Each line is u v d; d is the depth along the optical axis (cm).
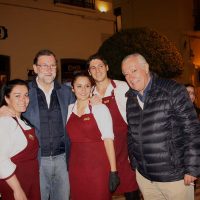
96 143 341
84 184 342
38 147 325
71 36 1168
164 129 295
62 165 359
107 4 1296
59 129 358
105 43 672
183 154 297
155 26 1498
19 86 305
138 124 309
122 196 526
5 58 996
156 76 311
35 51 1066
